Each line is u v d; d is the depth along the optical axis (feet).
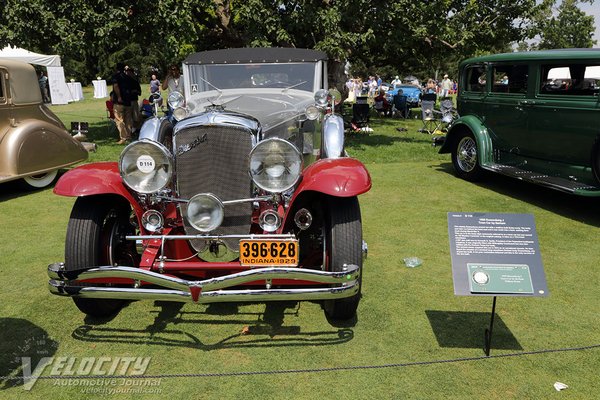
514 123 21.71
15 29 30.45
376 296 12.61
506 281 9.51
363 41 33.71
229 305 12.22
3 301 12.36
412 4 34.91
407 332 10.89
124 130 36.37
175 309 12.02
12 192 23.21
